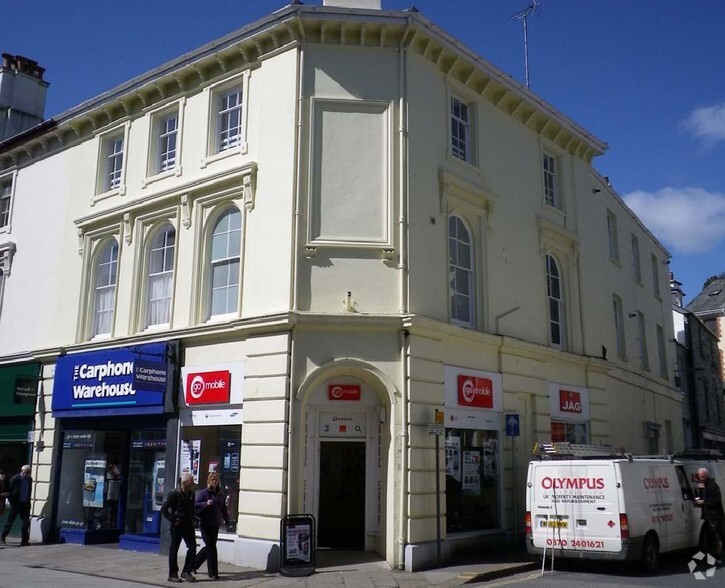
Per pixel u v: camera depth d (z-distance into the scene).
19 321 20.72
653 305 28.69
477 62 17.39
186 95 17.53
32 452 18.88
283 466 13.37
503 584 11.82
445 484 14.64
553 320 20.00
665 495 13.98
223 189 16.06
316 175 14.79
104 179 19.53
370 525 14.12
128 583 11.95
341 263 14.45
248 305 14.92
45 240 20.58
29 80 25.23
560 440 18.94
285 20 15.25
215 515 12.61
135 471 16.73
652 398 26.30
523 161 19.53
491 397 16.44
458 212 16.88
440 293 15.47
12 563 14.34
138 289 17.50
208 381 15.11
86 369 17.59
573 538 12.86
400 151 15.16
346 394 14.17
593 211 22.88
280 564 12.80
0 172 22.84
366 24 15.33
